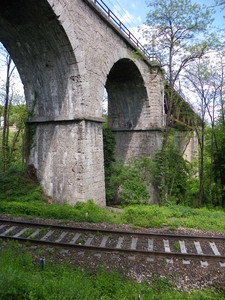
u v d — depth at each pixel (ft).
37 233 25.17
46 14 31.04
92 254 21.18
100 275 17.56
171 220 32.27
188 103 57.57
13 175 43.60
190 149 98.17
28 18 32.35
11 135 82.17
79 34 35.63
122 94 63.46
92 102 39.37
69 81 37.01
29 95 42.47
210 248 23.31
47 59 37.04
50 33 33.45
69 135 38.32
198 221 32.27
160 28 46.83
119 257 20.84
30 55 38.01
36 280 15.14
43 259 18.17
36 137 42.68
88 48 37.96
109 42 44.01
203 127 59.57
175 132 67.21
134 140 64.13
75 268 18.76
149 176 56.65
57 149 39.68
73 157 37.73
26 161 43.70
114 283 16.80
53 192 39.99
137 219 31.50
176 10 43.62
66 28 32.68
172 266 19.86
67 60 35.65
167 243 23.95
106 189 54.85
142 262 20.30
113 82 61.67
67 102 38.06
